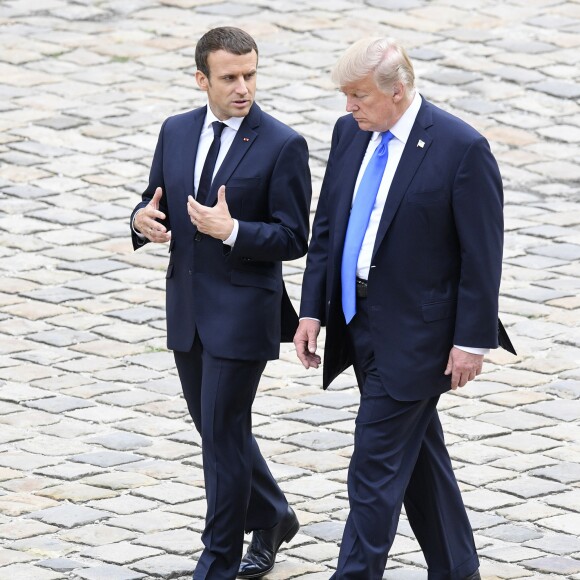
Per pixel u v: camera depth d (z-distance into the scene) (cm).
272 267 1992
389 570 2088
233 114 1944
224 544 1970
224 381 1953
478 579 1986
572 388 2728
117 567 2069
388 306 1866
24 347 2920
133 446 2505
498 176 1845
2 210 3575
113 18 4809
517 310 3072
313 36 4600
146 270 3306
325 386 1961
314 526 2225
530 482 2361
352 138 1923
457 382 1859
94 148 3906
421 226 1844
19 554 2106
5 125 4031
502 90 4216
